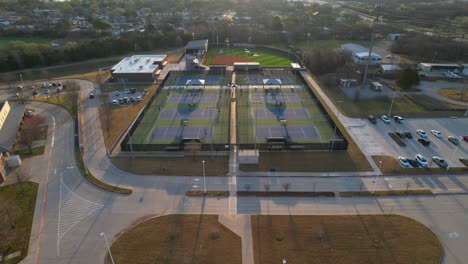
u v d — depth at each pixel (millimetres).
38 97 122938
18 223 62094
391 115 105500
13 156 79812
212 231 59500
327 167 78250
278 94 124125
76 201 67875
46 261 54281
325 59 144750
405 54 176125
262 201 67250
